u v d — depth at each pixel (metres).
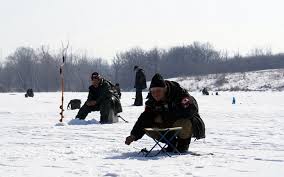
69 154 13.09
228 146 15.09
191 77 172.38
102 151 13.74
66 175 10.03
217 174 10.12
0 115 30.39
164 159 12.19
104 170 10.55
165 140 13.19
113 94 24.70
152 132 13.30
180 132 13.27
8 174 10.14
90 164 11.38
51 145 15.34
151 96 13.35
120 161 11.85
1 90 156.12
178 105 13.25
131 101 51.91
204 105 44.28
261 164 11.45
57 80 197.25
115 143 15.86
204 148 14.62
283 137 17.64
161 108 13.31
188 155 12.91
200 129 13.53
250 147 14.85
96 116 28.91
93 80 24.70
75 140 16.80
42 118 27.77
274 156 12.77
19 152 13.45
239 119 26.55
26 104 47.16
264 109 36.78
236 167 10.99
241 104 46.56
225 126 22.27
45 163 11.54
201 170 10.58
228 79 159.00
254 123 23.92
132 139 13.31
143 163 11.52
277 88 140.38
